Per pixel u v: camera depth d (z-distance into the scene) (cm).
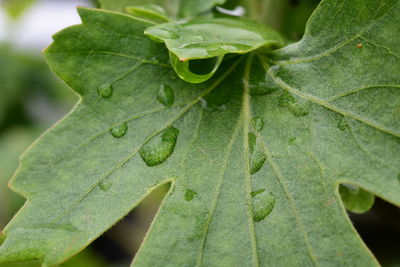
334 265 16
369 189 16
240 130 17
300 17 19
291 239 16
